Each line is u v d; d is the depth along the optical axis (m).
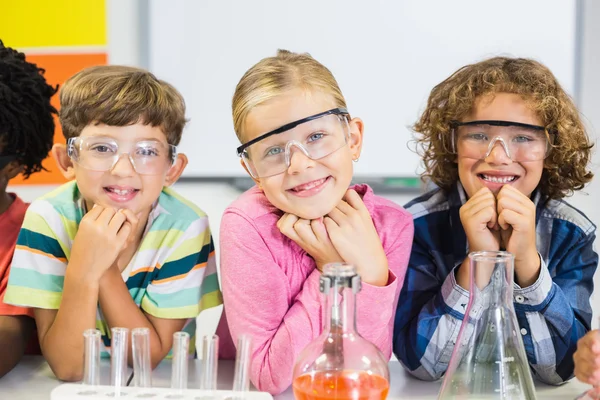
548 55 2.53
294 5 2.57
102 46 2.63
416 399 1.13
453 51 2.55
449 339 1.22
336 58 2.58
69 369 1.21
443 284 1.27
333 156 1.13
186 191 2.68
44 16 2.63
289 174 1.12
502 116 1.24
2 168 1.43
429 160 1.43
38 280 1.29
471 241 1.25
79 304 1.21
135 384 0.98
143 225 1.36
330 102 1.14
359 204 1.19
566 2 2.50
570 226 1.33
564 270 1.32
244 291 1.18
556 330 1.23
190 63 2.63
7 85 1.41
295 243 1.22
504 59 1.35
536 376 1.27
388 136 2.59
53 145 1.46
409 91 2.57
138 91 1.26
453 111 1.30
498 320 0.92
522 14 2.52
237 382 0.96
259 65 1.16
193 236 1.34
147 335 0.98
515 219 1.21
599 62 2.50
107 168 1.24
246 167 1.16
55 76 2.64
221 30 2.61
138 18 2.62
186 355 0.97
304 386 0.85
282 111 1.11
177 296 1.32
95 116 1.24
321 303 1.14
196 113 2.64
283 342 1.13
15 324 1.30
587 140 1.40
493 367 0.91
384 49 2.56
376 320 1.12
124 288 1.29
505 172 1.25
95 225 1.22
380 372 0.86
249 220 1.20
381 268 1.14
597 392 0.95
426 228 1.37
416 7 2.54
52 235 1.32
